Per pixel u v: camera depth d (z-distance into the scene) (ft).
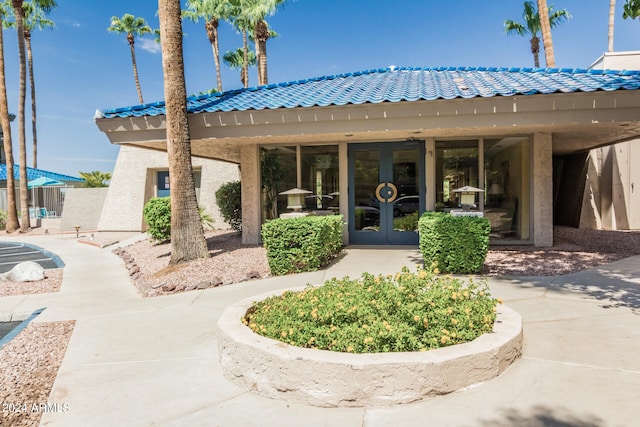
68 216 72.49
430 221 24.41
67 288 26.30
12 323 20.16
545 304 17.98
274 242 25.48
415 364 10.06
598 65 44.78
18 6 70.85
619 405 9.70
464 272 24.18
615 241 35.78
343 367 10.09
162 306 20.67
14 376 13.00
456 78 35.17
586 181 46.80
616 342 13.50
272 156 36.88
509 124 26.02
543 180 32.89
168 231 43.21
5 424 10.15
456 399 10.17
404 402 10.03
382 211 35.55
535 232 33.24
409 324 12.07
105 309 20.79
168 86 28.58
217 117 29.25
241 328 12.59
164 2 28.30
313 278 24.14
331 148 36.17
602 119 25.09
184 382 12.01
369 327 11.51
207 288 23.73
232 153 42.47
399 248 33.83
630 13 16.24
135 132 30.60
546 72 34.63
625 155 45.14
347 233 35.91
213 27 90.33
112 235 57.82
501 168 33.81
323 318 12.26
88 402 11.08
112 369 13.17
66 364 13.67
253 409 10.32
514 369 11.57
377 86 34.37
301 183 36.45
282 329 12.14
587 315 16.37
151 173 63.10
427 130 29.37
